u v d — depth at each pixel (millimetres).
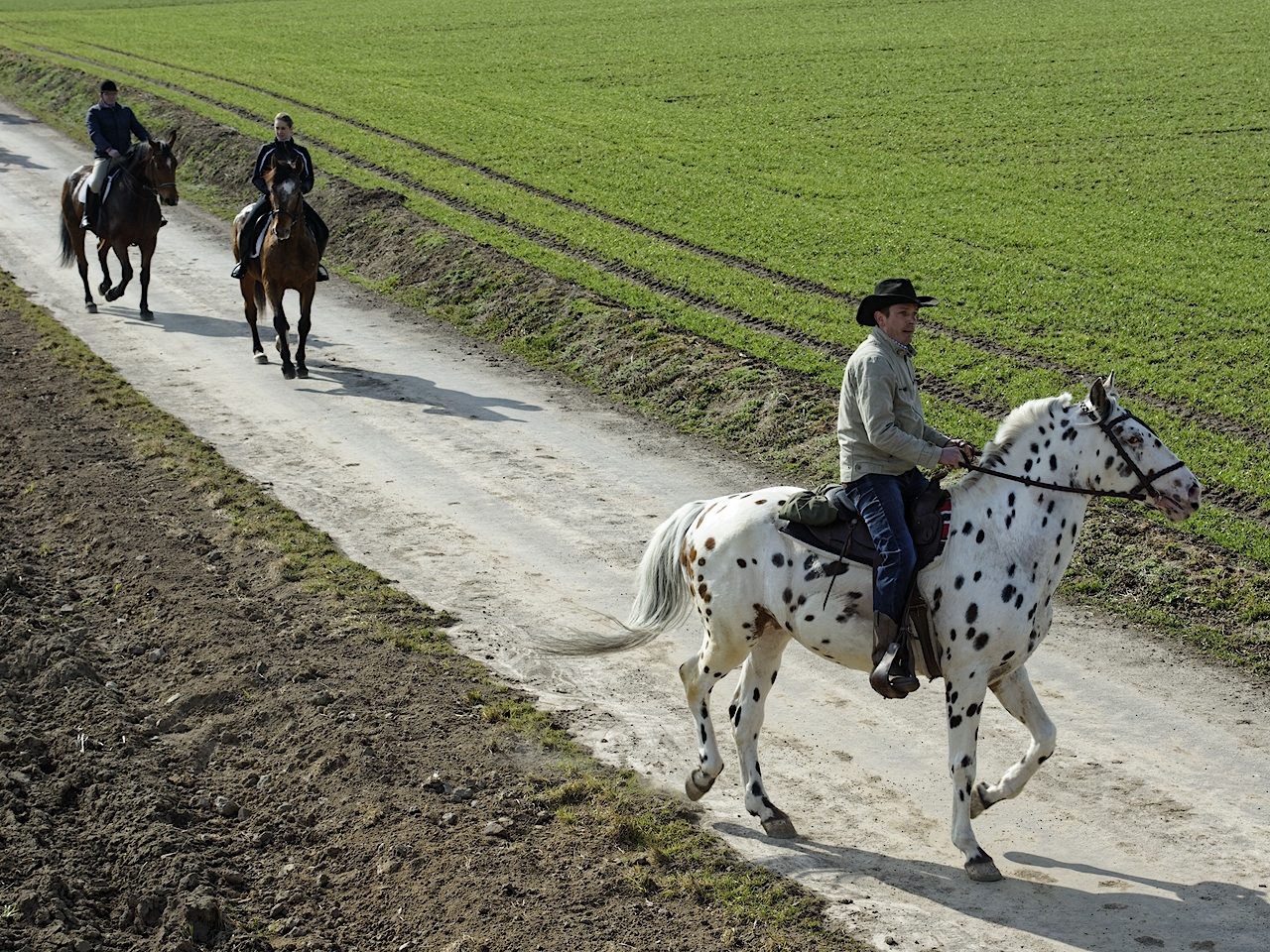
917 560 7016
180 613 10516
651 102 37531
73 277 23891
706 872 7230
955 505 7180
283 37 53125
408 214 26172
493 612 10859
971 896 7027
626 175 29625
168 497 13336
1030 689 7398
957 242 23859
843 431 7277
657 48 46500
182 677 9562
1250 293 20297
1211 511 12484
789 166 30031
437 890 7027
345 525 12789
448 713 8961
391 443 15312
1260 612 10461
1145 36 44031
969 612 7020
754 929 6707
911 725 9102
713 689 9609
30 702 9180
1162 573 11203
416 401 17047
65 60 47188
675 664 10070
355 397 17188
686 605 8055
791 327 19219
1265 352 17609
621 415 16547
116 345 19484
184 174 33250
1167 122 32750
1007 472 7188
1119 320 19234
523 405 16938
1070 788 8211
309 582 11195
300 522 12648
